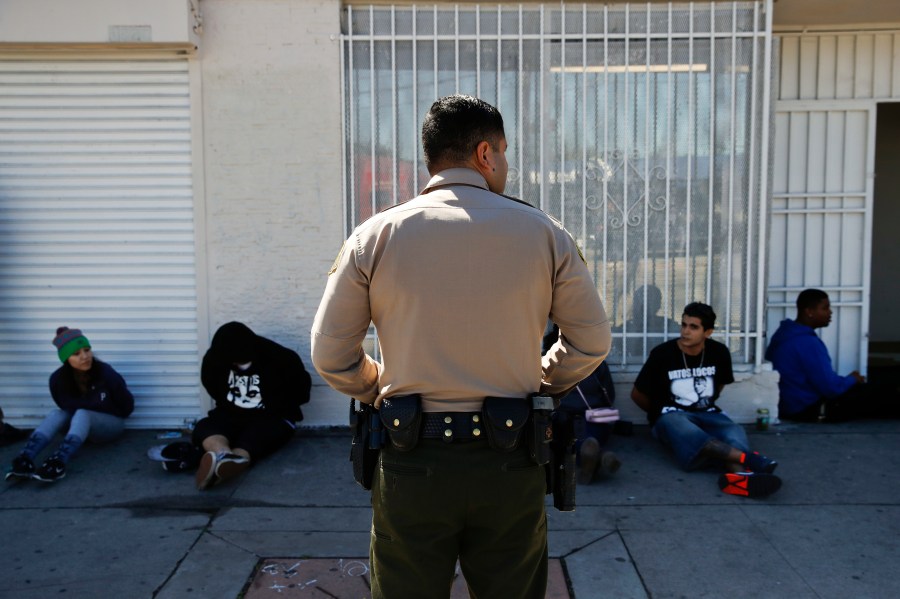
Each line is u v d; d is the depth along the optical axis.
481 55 5.27
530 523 2.13
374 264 2.05
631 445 5.11
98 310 5.39
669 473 4.63
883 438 5.20
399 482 2.08
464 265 2.01
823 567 3.50
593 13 5.24
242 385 4.89
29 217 5.32
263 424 4.83
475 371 2.06
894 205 8.34
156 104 5.23
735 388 5.41
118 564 3.57
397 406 2.07
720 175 5.33
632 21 5.25
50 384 5.05
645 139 5.31
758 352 5.38
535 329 2.10
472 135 2.14
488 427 2.04
